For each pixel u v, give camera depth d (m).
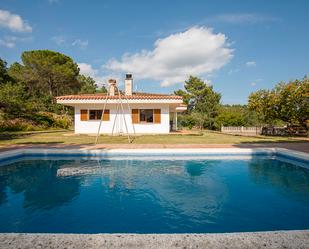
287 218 4.41
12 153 9.48
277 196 5.67
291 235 2.46
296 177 7.39
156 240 2.39
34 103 34.56
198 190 6.13
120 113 19.39
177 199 5.45
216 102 46.88
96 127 19.42
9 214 4.58
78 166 8.72
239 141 14.32
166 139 15.38
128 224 4.15
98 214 4.60
